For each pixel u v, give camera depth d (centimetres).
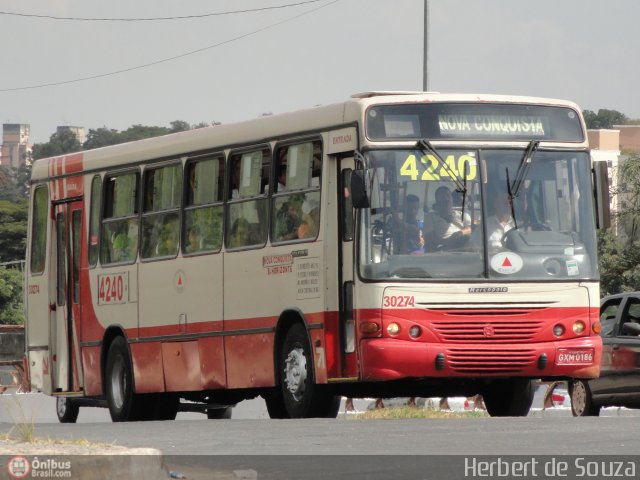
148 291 4741
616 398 4816
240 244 4306
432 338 3803
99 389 5022
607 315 4975
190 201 4569
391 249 3812
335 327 3916
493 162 3916
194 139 4559
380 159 3834
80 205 5159
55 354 5288
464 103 3925
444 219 3853
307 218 4022
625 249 9300
